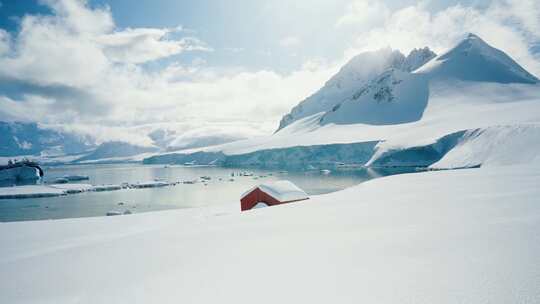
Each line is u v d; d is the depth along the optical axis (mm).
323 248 8070
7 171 112625
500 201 12398
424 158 108500
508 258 5910
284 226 11734
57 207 54000
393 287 5234
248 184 82688
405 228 9297
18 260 11164
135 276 7562
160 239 11711
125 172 157125
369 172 101062
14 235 19328
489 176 25719
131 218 27938
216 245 9711
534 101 133000
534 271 5230
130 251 10211
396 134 144375
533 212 9719
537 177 21375
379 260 6641
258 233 10930
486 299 4480
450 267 5789
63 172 171250
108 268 8547
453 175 30672
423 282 5289
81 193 71688
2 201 61688
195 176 115875
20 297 7109
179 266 7941
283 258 7609
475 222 9062
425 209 12328
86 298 6555
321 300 5082
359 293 5164
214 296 5781
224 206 35375
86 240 16250
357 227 10180
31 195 66875
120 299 6242
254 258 7879
